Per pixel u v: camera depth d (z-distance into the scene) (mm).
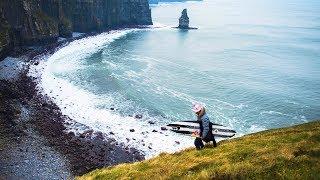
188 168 20359
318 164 17109
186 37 195000
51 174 46500
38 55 114062
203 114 19453
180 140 60031
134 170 24109
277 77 112688
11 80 83188
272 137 22719
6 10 109000
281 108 81250
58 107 72688
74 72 101312
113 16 194000
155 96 85500
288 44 187000
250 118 74125
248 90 94625
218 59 138625
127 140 59375
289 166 17391
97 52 132750
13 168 46562
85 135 60000
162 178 20328
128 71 108688
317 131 21609
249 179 17250
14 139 54875
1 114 62188
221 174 18031
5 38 100188
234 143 22859
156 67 117312
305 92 96188
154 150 56188
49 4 138875
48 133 59062
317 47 179750
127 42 162250
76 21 162250
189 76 108000
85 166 49312
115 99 80688
